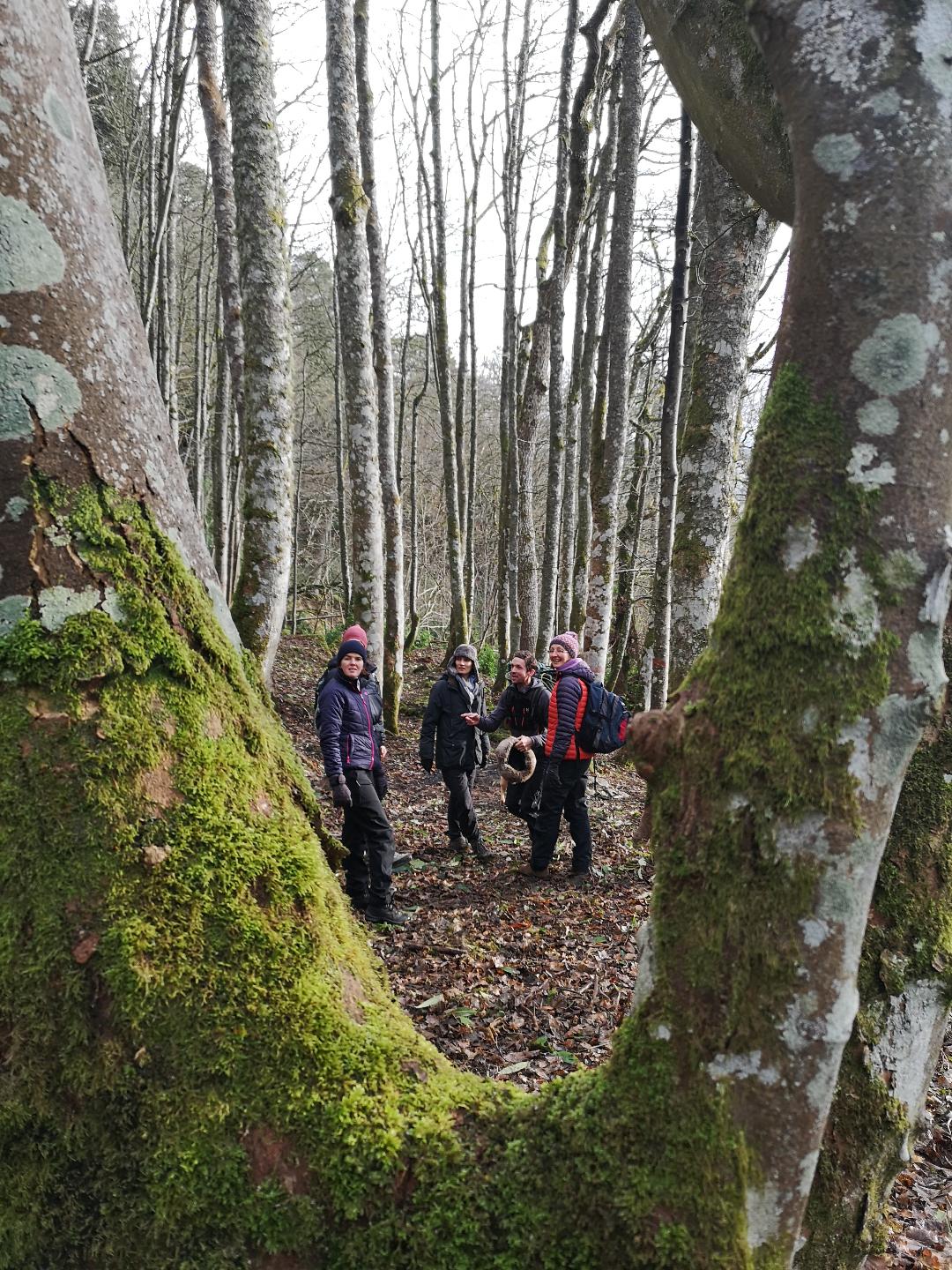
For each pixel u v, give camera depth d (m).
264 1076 1.25
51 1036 1.22
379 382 11.18
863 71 1.06
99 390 1.44
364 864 5.24
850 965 1.09
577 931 5.23
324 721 5.02
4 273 1.33
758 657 1.14
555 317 10.45
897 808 1.57
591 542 8.23
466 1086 1.39
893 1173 1.56
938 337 1.05
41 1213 1.20
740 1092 1.12
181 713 1.43
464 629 14.57
